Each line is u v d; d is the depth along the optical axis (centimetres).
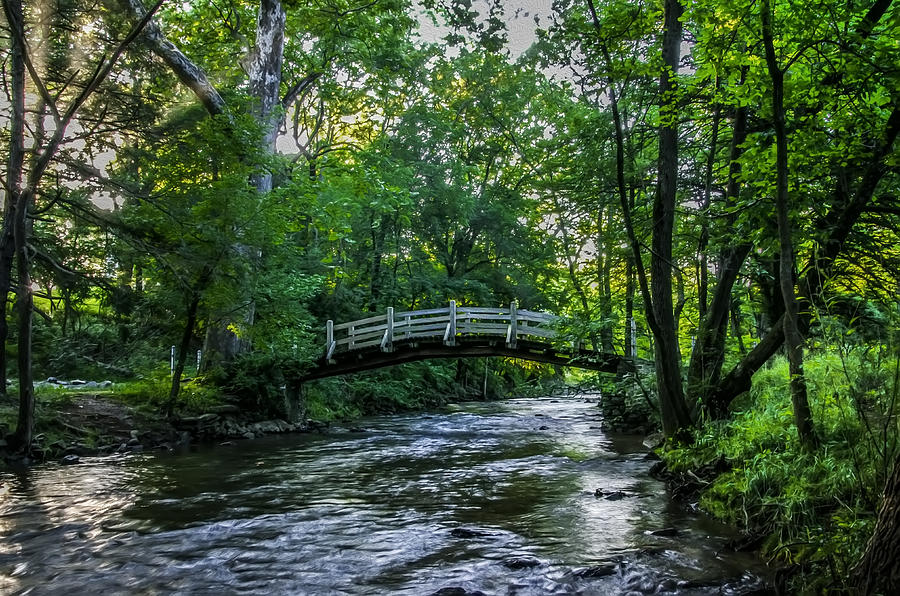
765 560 495
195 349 2014
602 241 1134
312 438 1474
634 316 1250
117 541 582
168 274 1350
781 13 650
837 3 599
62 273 1228
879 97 662
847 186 747
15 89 1088
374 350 1730
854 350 546
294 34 1984
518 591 444
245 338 1633
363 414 2166
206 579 479
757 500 577
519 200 2705
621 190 807
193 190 1371
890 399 474
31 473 961
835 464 532
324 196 1841
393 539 588
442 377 2905
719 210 938
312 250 2356
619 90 854
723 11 636
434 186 2623
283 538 594
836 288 736
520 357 1664
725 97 861
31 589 457
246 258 1427
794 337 591
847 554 403
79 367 1845
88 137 1180
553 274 2711
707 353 950
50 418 1186
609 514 670
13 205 1098
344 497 787
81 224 1281
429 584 461
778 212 584
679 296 1166
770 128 866
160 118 1263
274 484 879
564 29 788
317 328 2148
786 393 913
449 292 2705
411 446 1313
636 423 1518
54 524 648
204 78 1486
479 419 1955
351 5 1916
